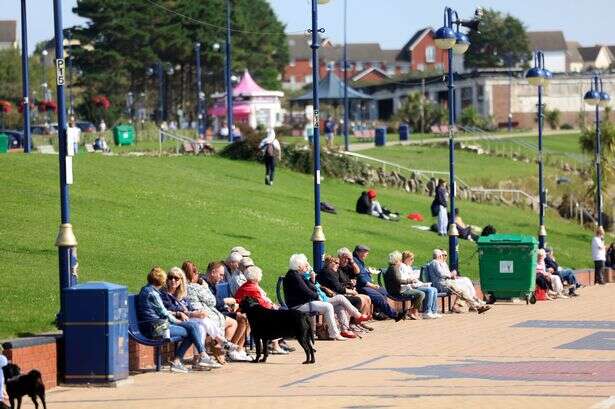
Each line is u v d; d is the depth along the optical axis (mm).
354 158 108938
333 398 32031
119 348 35875
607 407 29203
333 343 45844
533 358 40250
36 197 67250
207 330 39531
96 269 51812
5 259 52031
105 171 79875
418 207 99625
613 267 87312
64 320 35594
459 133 175375
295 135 159125
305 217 79688
